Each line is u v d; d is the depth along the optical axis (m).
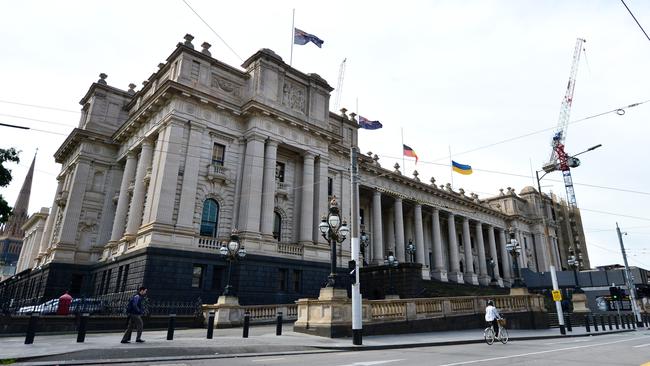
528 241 80.88
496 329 18.34
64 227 39.38
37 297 38.25
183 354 12.70
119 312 27.56
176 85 32.91
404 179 56.16
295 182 40.16
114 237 37.59
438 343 17.16
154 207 30.95
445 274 59.59
